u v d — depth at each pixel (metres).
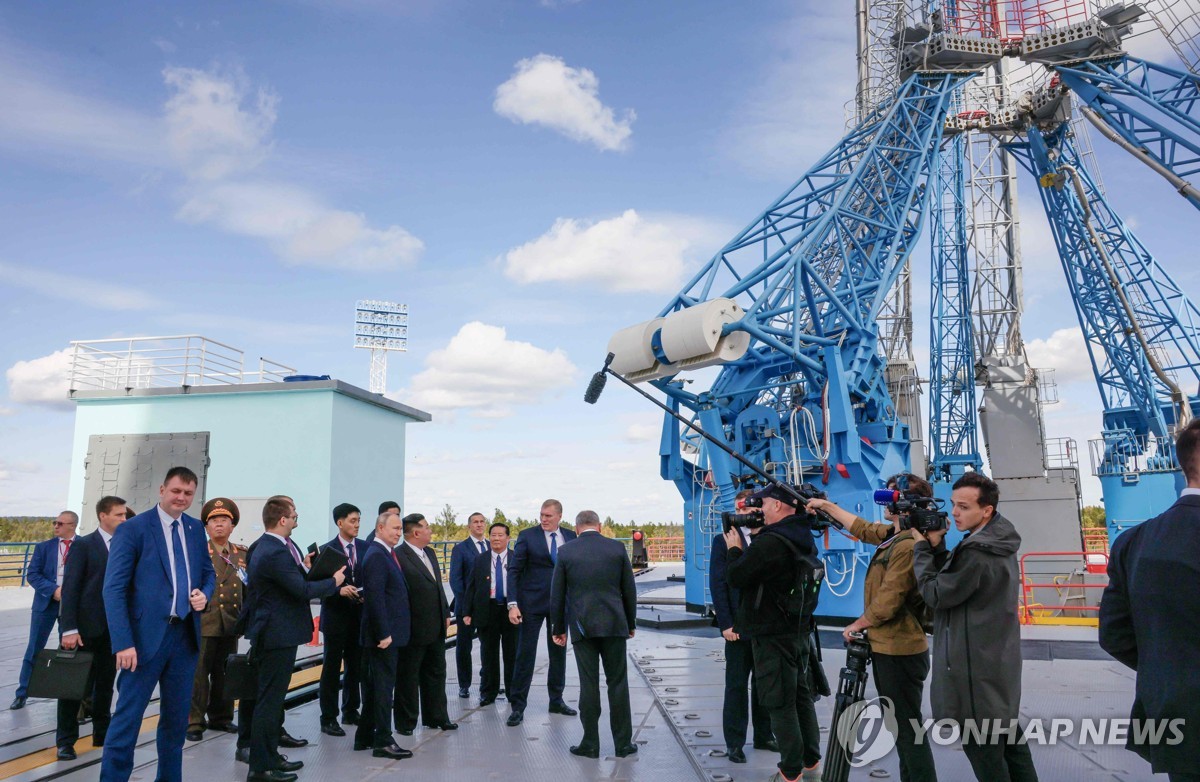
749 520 5.58
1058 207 26.58
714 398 18.38
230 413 18.44
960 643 4.30
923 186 20.58
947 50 20.59
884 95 23.22
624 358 16.78
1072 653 11.65
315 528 17.58
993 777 4.19
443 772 6.36
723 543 6.87
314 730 7.89
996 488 4.52
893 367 26.61
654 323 16.45
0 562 22.88
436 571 8.09
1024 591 15.91
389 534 7.28
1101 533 28.00
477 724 8.04
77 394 18.98
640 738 7.39
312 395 18.09
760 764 6.40
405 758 6.77
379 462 20.14
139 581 5.60
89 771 6.36
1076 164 26.06
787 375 18.19
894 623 4.92
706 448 18.02
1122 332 26.03
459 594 9.54
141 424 18.78
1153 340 25.27
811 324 18.70
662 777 6.18
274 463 18.02
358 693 8.26
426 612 7.69
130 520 5.70
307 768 6.51
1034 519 26.78
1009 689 4.24
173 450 18.45
